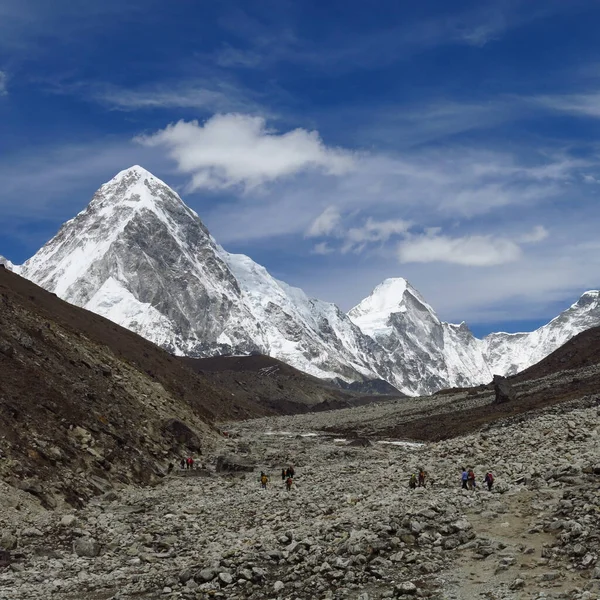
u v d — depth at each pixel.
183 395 157.88
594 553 25.44
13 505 42.94
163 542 36.47
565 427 46.22
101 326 174.88
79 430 58.91
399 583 26.03
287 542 31.98
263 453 85.44
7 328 71.12
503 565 26.19
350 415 164.38
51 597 29.03
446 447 52.16
